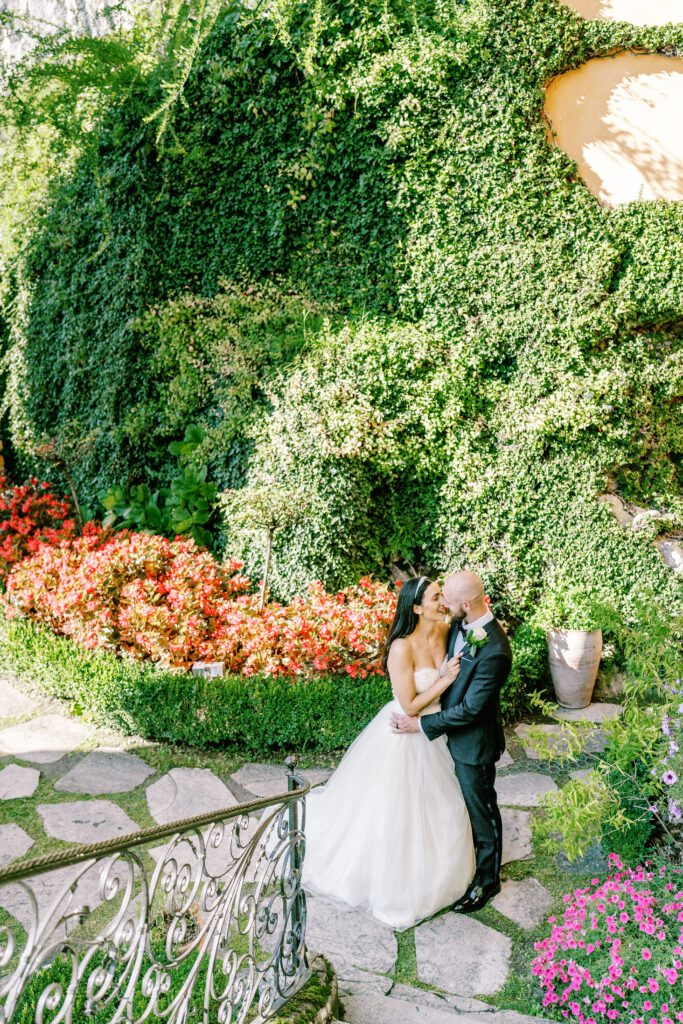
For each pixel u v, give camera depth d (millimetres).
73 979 1984
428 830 4012
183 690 5590
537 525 7309
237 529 7391
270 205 7918
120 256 8539
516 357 7496
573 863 4496
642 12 7141
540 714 6465
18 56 9461
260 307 7918
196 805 4934
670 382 7375
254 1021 2859
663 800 4070
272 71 7633
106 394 8664
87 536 7535
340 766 4387
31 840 4504
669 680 4746
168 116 7551
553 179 7281
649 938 3480
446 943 3865
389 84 7293
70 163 8906
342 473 7055
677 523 7254
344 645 5895
